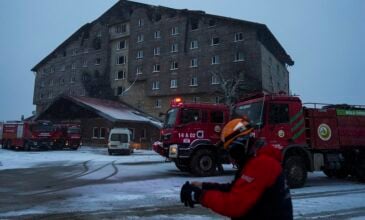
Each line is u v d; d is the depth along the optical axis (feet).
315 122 42.55
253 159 8.04
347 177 50.93
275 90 186.50
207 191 8.09
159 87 194.70
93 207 28.99
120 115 143.43
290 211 8.13
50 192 36.88
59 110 164.55
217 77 173.06
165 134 53.42
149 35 202.69
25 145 117.29
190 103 52.06
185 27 188.75
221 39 174.91
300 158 40.40
